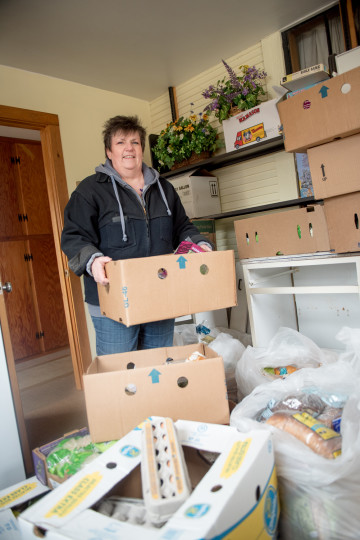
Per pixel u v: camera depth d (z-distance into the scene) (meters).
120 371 1.10
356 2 2.35
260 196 3.00
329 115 1.68
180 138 3.06
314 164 1.80
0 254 3.81
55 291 4.22
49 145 2.91
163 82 3.29
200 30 2.60
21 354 3.93
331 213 1.79
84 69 2.91
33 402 2.72
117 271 1.18
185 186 3.00
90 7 2.22
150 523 0.70
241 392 1.49
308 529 0.88
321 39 2.60
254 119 2.60
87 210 1.52
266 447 0.83
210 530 0.60
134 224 1.57
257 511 0.75
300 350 1.54
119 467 0.84
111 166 1.62
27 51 2.58
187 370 1.12
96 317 1.56
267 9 2.45
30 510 0.73
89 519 0.70
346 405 0.95
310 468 0.87
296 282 2.55
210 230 2.96
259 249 2.13
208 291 1.29
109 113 3.32
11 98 2.72
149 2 2.24
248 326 2.90
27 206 4.02
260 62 2.87
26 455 1.61
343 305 2.38
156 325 1.62
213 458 0.96
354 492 0.84
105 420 1.10
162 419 0.97
